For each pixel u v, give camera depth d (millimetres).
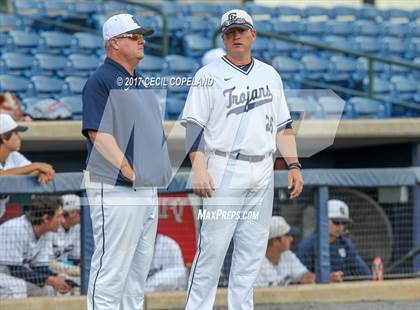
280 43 48719
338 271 26719
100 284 18547
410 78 47969
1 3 50406
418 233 29141
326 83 45594
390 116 40000
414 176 27062
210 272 19234
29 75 41031
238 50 18594
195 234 26531
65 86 38344
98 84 18000
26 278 23891
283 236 25938
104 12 50250
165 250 25500
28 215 23750
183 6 54250
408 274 28219
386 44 51156
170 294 24594
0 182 22891
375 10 58688
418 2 63438
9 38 43406
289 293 25359
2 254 23562
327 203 26125
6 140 24875
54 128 30547
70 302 23484
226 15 18672
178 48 47812
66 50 44219
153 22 48031
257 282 25797
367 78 44688
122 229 18312
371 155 36938
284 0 61062
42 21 46000
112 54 18297
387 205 29391
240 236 19391
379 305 25406
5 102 32375
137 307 19516
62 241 24281
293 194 19531
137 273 19344
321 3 62031
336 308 24891
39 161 34250
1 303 23016
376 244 29109
